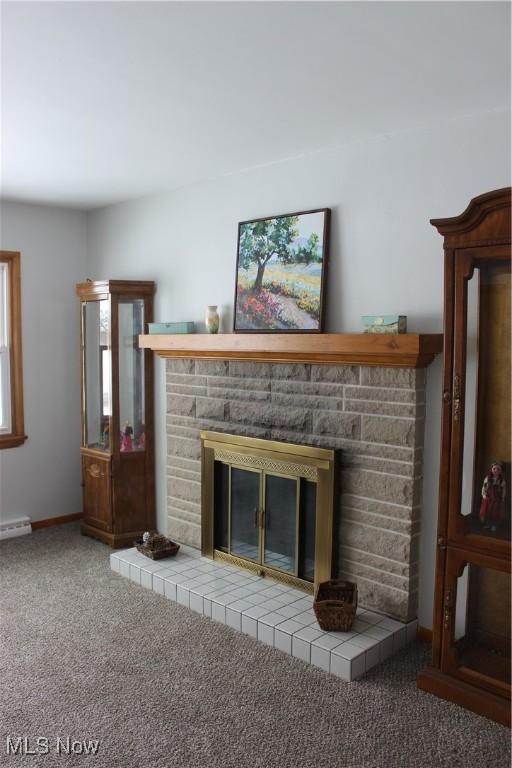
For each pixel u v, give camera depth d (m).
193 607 3.52
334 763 2.28
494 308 2.58
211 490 3.98
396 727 2.48
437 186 2.98
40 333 4.97
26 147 3.39
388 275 3.19
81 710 2.59
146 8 1.91
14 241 4.80
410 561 3.10
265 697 2.68
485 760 2.30
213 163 3.72
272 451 3.57
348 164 3.32
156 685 2.77
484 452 2.64
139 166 3.79
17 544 4.64
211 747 2.36
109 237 4.95
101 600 3.65
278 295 3.63
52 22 2.00
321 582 3.33
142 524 4.62
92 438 4.74
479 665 2.66
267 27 2.04
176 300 4.42
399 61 2.30
